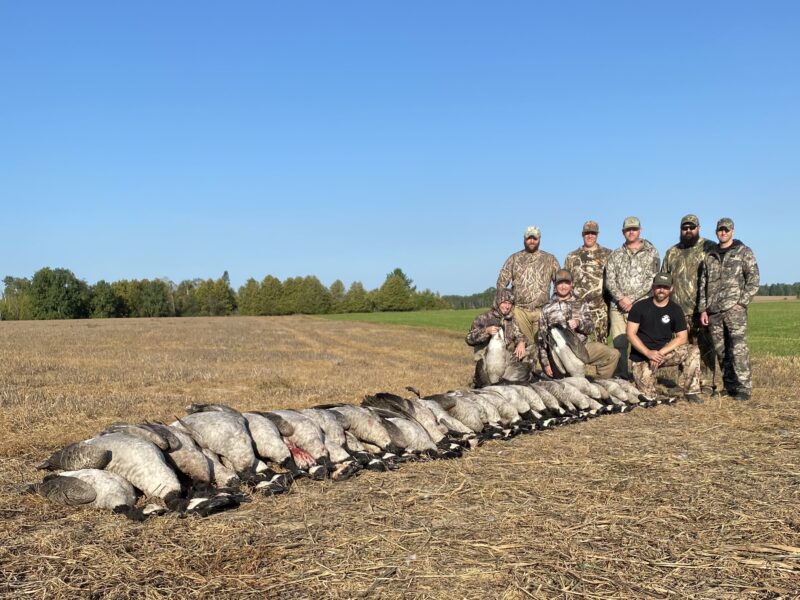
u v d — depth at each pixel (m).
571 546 3.27
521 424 5.78
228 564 3.05
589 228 8.42
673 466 4.65
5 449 5.05
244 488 4.05
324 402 7.43
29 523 3.52
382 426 4.87
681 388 7.38
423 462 4.77
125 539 3.31
